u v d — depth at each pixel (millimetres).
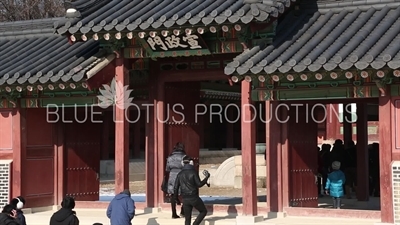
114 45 19953
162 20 18000
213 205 20625
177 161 19766
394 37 17125
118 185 20047
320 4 19891
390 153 17109
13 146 21891
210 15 17641
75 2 19719
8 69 20719
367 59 15852
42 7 54750
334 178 20625
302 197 20125
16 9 53562
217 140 50031
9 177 21766
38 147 22453
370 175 27172
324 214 19016
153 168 21453
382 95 17250
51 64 20578
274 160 19672
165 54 19766
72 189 23250
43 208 22453
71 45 22094
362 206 23438
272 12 17375
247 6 17625
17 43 23375
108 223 20000
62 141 22969
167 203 21281
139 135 46000
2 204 21797
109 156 46469
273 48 18047
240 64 17281
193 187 18141
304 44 18062
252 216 18203
